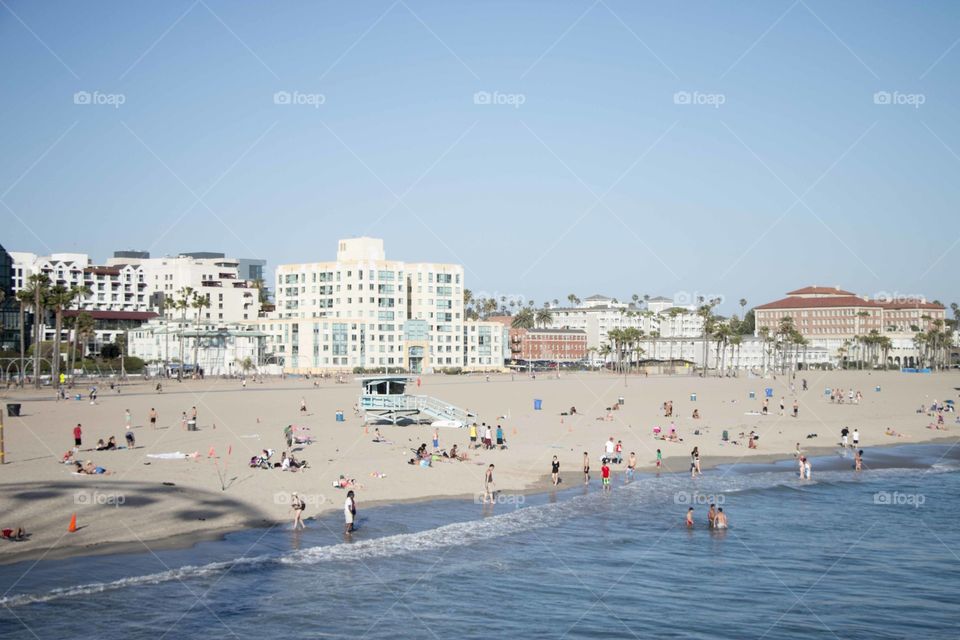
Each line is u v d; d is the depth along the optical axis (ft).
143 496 152.46
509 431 277.64
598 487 188.44
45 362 644.27
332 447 223.51
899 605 116.57
